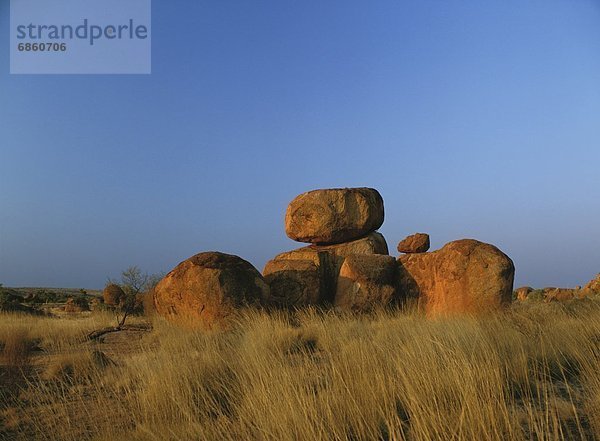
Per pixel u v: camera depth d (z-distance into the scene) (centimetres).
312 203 2038
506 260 1530
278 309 1614
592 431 441
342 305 1706
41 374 853
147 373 713
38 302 4162
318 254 1931
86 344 1283
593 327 900
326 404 478
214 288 1434
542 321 982
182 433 495
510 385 591
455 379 516
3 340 1214
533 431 454
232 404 592
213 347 926
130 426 556
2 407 664
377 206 2072
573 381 634
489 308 1418
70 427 562
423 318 1392
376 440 434
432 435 407
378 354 681
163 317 1545
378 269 1727
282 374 584
